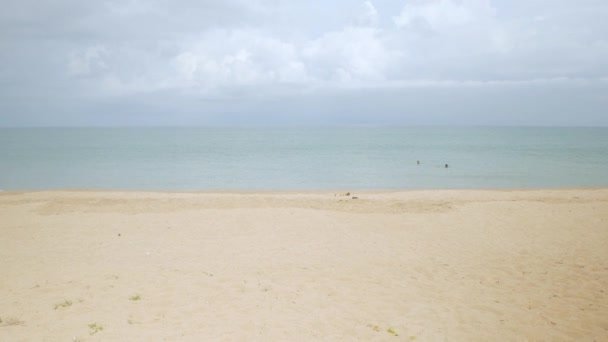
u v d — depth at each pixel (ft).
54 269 27.53
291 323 19.27
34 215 45.78
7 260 29.73
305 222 41.81
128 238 36.04
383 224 41.19
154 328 18.63
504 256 30.73
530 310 21.12
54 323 19.10
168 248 32.89
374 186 79.97
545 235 36.73
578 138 324.80
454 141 274.57
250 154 157.38
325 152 168.14
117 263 28.91
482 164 117.91
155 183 83.76
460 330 18.79
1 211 48.03
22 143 231.71
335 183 83.71
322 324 19.21
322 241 35.09
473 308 21.33
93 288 23.79
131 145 217.56
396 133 483.10
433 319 19.94
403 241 35.14
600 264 28.71
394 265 28.55
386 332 18.47
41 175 94.58
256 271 27.04
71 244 34.14
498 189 71.82
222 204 51.83
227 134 445.78
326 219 43.09
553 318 20.18
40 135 397.39
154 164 119.14
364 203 51.88
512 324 19.48
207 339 17.53
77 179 88.89
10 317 19.77
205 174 96.99
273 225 40.65
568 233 37.32
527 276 26.30
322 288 24.06
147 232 38.11
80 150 175.11
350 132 528.22
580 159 132.98
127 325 18.93
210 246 33.50
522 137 346.74
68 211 47.93
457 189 72.59
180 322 19.30
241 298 22.39
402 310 21.01
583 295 23.18
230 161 128.77
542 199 55.01
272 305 21.45
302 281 25.21
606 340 17.98
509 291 23.75
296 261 29.40
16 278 25.70
